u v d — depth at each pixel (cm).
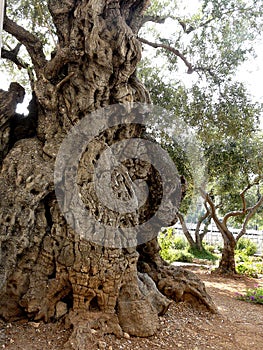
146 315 455
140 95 567
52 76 515
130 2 558
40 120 525
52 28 727
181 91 865
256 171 1066
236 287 964
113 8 510
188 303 602
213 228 2056
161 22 770
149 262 646
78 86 496
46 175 467
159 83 855
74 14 504
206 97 851
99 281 433
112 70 500
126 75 518
